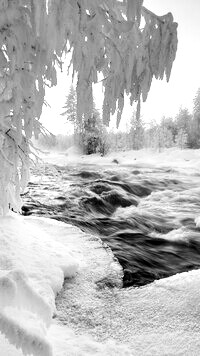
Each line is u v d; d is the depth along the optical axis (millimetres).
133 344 2828
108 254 4848
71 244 5055
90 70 2082
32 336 1513
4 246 4105
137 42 2182
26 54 1984
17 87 2135
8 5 1932
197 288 3621
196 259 5887
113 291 3859
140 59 2209
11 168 3285
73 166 25047
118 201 11242
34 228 5285
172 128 46656
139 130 44125
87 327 3090
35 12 1855
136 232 7633
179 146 40906
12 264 3727
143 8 2109
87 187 12859
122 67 2225
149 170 22531
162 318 3219
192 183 16578
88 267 4352
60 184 13391
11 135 2928
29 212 8461
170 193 13609
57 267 3936
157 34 2162
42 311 1790
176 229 8078
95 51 2035
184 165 28234
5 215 5137
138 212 9898
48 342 1541
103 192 11891
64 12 1837
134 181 16062
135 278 4633
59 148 42562
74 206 9617
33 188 12062
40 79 2129
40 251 4270
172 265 5504
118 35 2041
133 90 2322
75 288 3805
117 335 2973
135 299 3668
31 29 1954
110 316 3297
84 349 2707
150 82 2254
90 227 7805
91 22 1962
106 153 38875
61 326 3055
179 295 3596
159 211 10172
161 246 6605
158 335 2943
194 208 10742
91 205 10109
